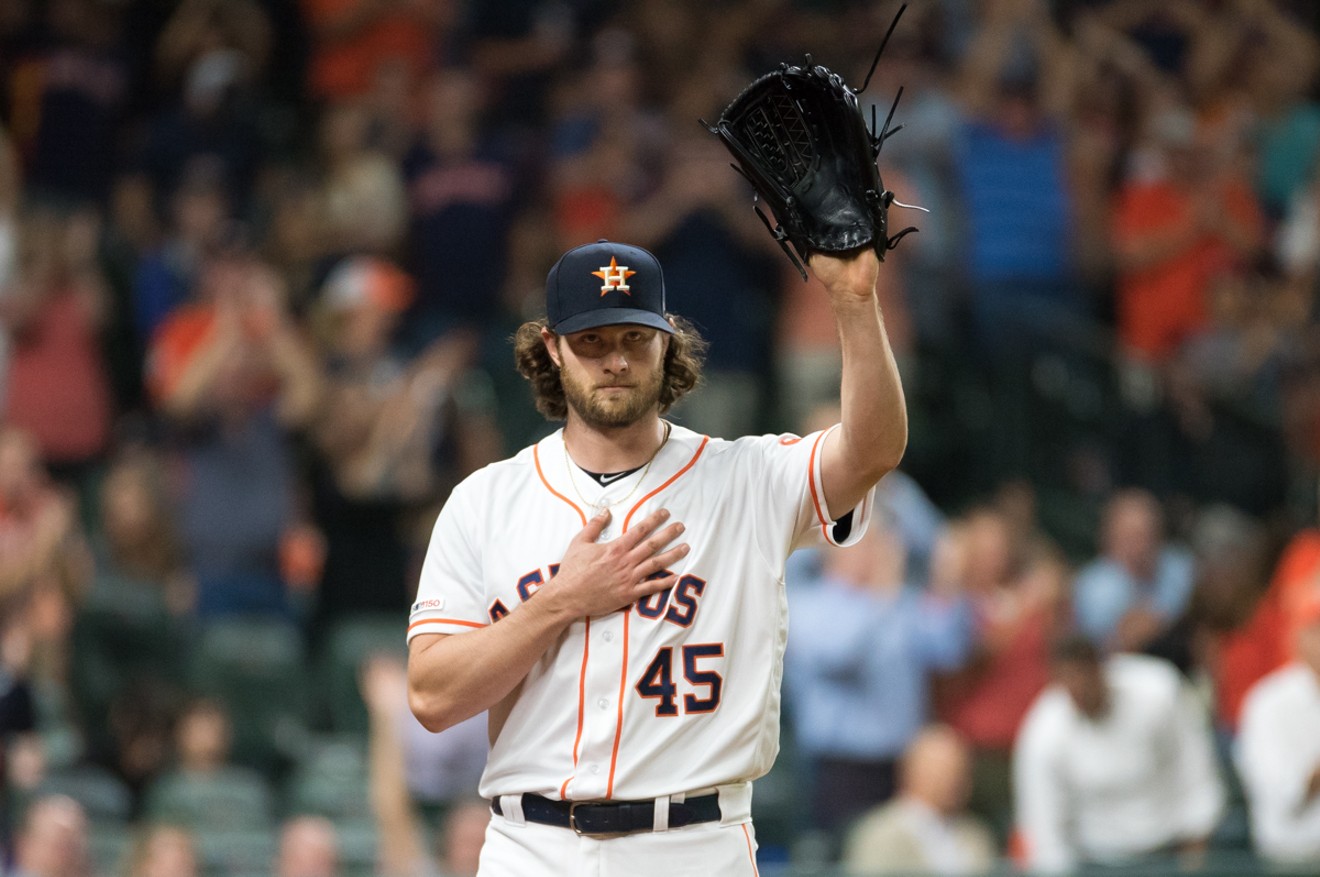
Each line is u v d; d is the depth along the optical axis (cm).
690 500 1322
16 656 2997
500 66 4503
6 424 3706
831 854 2917
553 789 1286
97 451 3766
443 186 4038
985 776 3048
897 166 3972
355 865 2936
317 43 4562
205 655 3269
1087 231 4175
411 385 3453
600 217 4012
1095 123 4350
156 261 3956
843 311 1246
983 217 4044
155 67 4497
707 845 1286
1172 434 4028
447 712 1294
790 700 3175
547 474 1354
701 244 3838
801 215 1249
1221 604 3322
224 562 3381
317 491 3406
